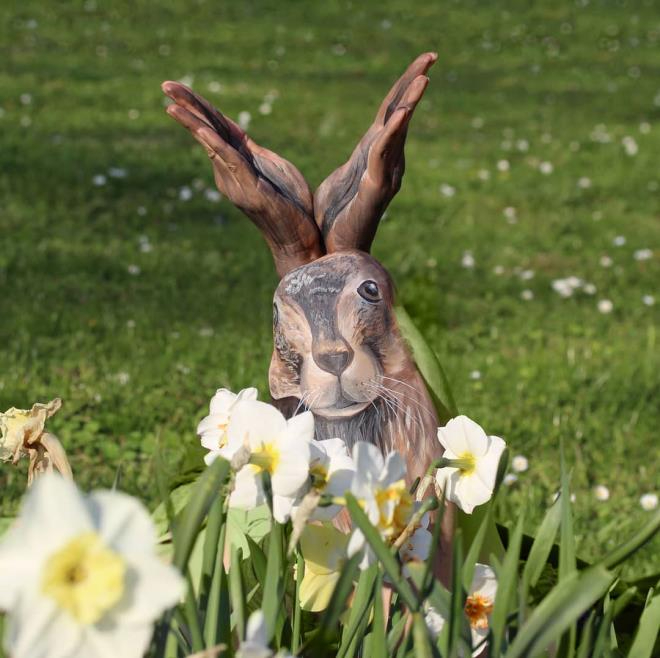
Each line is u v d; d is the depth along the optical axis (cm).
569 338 1132
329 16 3422
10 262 1277
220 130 383
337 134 2147
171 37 3039
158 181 1705
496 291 1300
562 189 1828
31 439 322
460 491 321
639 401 943
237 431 285
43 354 988
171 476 518
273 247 387
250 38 3114
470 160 2003
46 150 1831
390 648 299
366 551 271
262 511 417
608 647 314
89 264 1296
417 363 378
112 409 865
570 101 2616
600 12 3638
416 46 3164
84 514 211
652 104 2598
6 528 522
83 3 3284
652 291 1318
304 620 342
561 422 877
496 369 994
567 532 309
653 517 294
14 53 2716
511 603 286
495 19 3500
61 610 207
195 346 1023
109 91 2388
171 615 268
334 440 302
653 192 1841
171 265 1315
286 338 372
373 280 370
